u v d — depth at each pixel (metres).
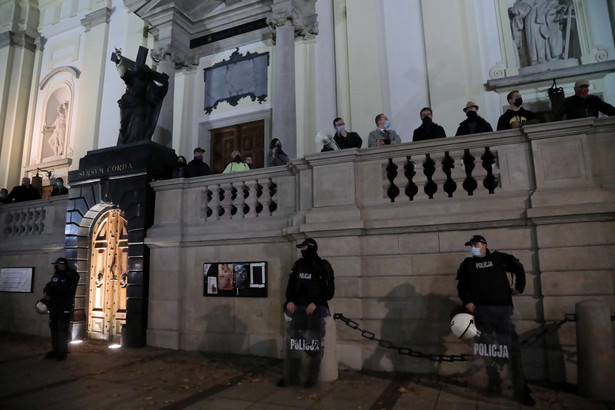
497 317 4.75
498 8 10.49
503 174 5.94
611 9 9.68
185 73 13.59
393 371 5.96
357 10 11.55
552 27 10.15
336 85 11.59
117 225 9.38
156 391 5.30
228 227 7.68
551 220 5.48
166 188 8.50
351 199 6.52
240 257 7.53
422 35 10.98
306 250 5.52
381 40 11.19
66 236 9.60
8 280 10.77
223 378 5.83
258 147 12.47
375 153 6.54
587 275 5.31
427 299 5.99
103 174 9.23
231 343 7.35
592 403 4.48
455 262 5.94
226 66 13.20
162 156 9.20
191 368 6.43
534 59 10.11
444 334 5.84
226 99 13.03
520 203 5.71
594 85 9.45
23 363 7.00
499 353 4.69
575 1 10.05
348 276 6.30
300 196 7.04
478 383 4.90
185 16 13.36
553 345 5.33
